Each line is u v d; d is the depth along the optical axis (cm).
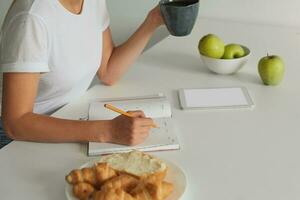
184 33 131
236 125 115
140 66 155
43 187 92
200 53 147
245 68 151
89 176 87
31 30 108
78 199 85
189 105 125
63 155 104
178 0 133
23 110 109
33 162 101
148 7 207
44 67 111
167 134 110
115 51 148
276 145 106
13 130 109
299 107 124
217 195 89
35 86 111
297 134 110
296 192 89
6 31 110
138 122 106
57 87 127
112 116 119
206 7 199
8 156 103
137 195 81
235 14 196
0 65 110
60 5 116
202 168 98
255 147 105
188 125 116
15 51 107
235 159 100
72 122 109
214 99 129
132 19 213
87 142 108
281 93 132
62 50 119
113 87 141
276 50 164
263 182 92
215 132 112
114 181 84
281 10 188
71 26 121
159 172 88
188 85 139
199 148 105
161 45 174
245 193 89
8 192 91
